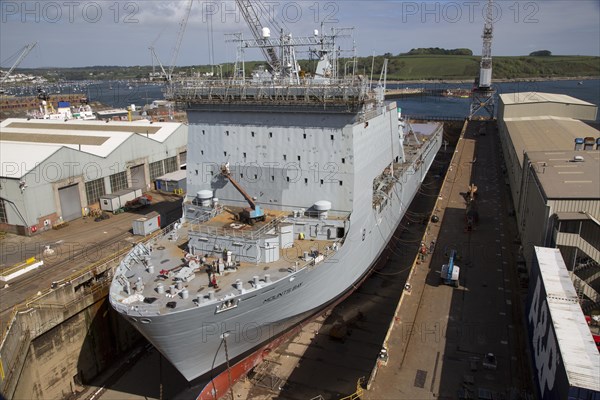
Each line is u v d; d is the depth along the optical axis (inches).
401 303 991.0
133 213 1807.3
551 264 864.9
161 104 4820.4
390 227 1441.9
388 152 1412.4
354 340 1109.7
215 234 936.9
